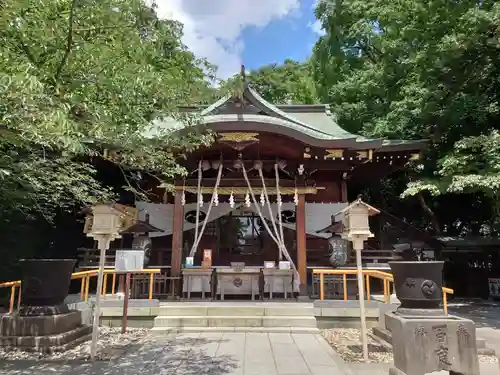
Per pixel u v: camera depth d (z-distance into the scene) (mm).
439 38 10438
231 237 12234
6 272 10945
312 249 12039
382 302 7863
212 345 6254
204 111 10047
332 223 10938
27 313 6047
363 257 11039
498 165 8266
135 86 4523
